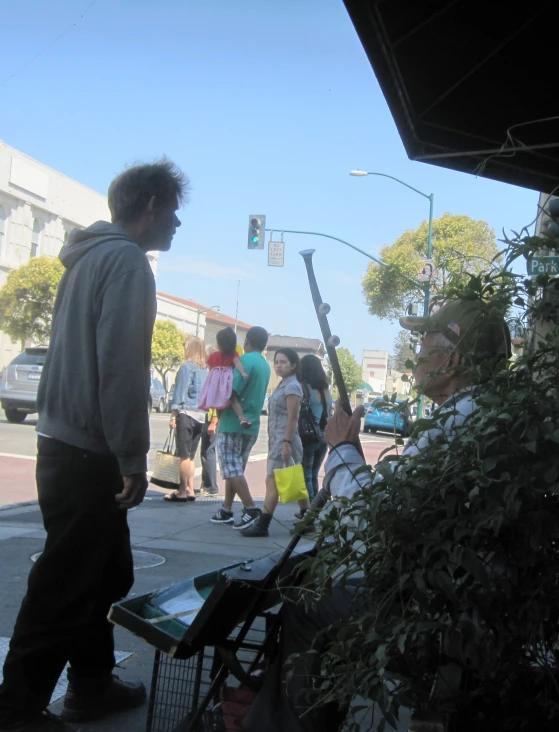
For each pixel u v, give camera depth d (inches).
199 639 89.5
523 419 60.9
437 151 184.9
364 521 71.3
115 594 113.3
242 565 95.3
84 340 105.5
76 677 113.3
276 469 240.7
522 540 65.4
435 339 85.4
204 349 352.2
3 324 1545.3
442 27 146.3
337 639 78.0
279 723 89.0
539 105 167.9
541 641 70.4
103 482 105.6
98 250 107.7
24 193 1747.0
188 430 341.7
